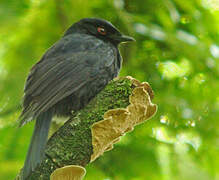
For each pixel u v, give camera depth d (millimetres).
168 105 12078
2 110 10742
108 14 12852
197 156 11773
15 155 10000
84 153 6984
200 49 12688
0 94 11203
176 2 13062
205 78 12523
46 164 6918
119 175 11172
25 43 12281
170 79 12531
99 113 7168
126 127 7078
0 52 12164
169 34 12641
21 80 11680
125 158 11258
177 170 11008
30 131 10328
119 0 12844
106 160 11250
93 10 12797
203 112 12203
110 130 6949
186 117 12117
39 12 12312
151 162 11148
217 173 11586
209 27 12977
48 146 7066
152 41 12852
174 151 11453
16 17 11992
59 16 12508
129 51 12734
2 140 10133
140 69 12719
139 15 13156
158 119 12008
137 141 11500
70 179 6664
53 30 12469
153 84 12461
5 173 9711
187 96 12336
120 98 7258
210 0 12945
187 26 13047
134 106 7105
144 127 11758
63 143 7012
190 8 12945
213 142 11992
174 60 12789
